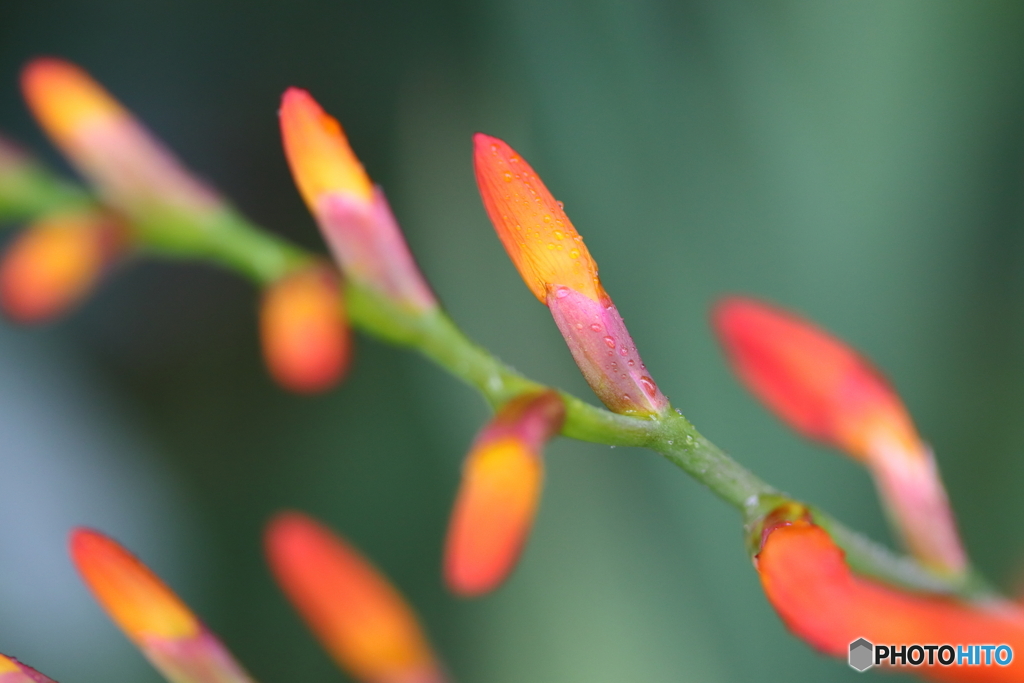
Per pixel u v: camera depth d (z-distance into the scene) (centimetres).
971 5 32
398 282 26
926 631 23
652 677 31
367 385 36
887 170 32
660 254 33
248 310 46
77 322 45
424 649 29
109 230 30
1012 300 32
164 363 45
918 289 32
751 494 24
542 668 32
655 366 32
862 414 27
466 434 33
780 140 33
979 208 32
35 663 36
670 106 33
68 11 48
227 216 30
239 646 35
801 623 23
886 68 32
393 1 46
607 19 33
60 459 40
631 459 32
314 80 47
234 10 48
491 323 32
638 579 32
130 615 25
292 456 38
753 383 27
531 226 24
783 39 32
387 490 34
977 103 32
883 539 32
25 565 38
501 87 35
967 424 32
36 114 30
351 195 26
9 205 30
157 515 39
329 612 29
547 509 32
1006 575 31
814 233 32
